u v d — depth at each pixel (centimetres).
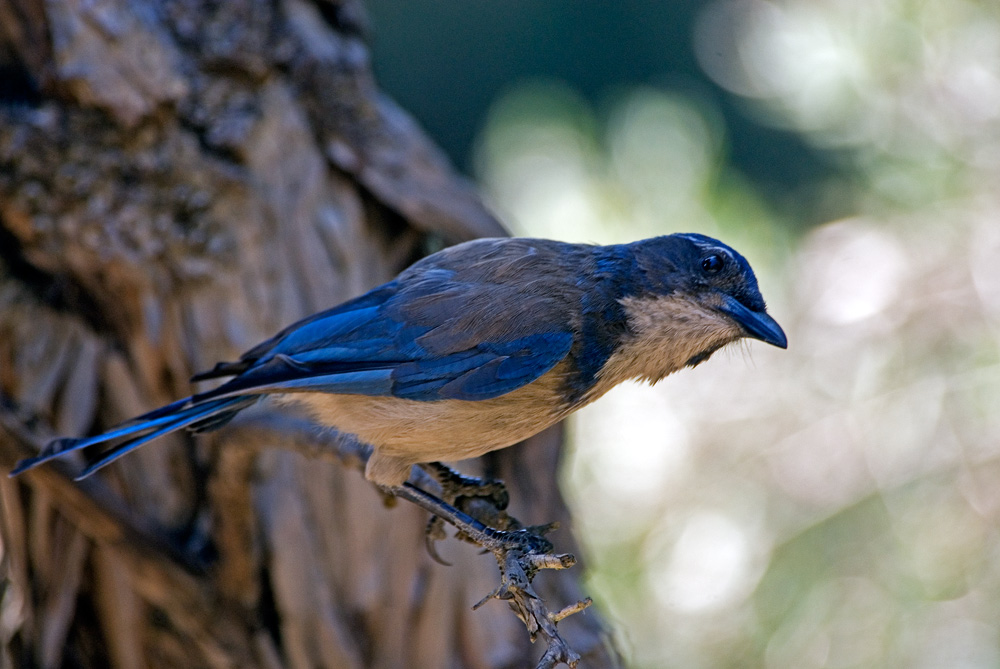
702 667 1361
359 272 1142
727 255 945
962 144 1440
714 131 1436
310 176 1138
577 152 1423
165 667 1065
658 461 1371
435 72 3366
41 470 991
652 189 1392
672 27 3250
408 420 900
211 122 1093
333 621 1055
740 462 1392
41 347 1060
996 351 1400
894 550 1385
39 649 1054
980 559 1374
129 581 1061
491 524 970
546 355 895
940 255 1443
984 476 1390
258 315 1088
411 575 1074
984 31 1407
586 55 3319
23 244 1059
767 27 1495
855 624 1368
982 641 1341
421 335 904
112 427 1070
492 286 920
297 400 960
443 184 1188
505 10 3366
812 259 1484
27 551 1059
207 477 1040
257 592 1038
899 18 1416
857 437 1405
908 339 1430
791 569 1376
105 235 1054
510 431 922
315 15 1182
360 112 1171
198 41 1103
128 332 1081
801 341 1447
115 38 1058
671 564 1370
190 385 1073
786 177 2478
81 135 1052
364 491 1075
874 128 1466
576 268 935
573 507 1314
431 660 1065
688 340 948
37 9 1034
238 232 1092
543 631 806
